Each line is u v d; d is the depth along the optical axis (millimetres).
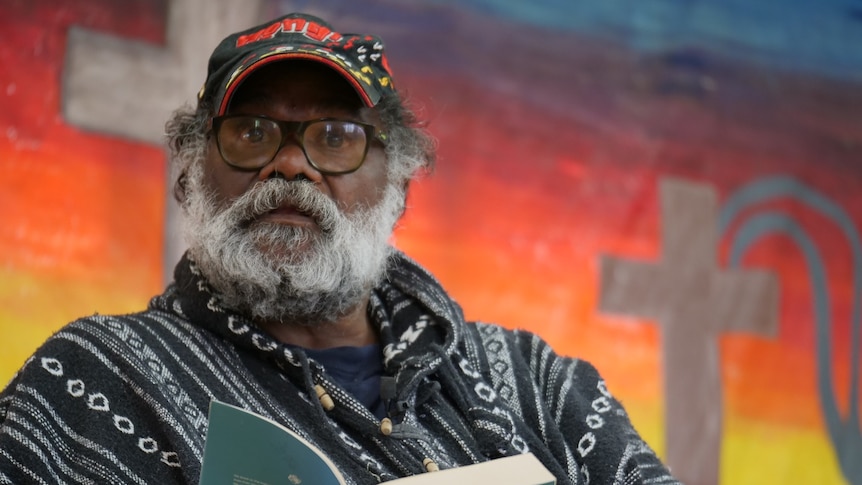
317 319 2490
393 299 2619
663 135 4320
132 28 3633
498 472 1796
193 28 3707
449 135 3996
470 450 2350
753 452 4324
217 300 2424
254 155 2443
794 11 4590
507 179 4070
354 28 3906
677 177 4324
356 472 2242
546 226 4113
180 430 2186
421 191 3949
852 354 4535
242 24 3773
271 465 1795
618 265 4203
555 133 4156
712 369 4305
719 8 4461
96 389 2219
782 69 4543
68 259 3461
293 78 2488
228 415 1814
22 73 3479
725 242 4387
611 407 2562
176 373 2293
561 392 2535
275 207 2404
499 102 4086
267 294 2398
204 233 2436
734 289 4375
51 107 3500
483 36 4082
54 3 3537
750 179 4449
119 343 2291
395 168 2631
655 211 4277
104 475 2127
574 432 2463
